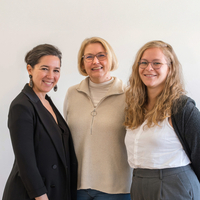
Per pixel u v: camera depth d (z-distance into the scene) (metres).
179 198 1.16
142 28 2.20
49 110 1.52
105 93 1.70
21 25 2.29
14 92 2.30
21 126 1.23
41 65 1.35
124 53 2.23
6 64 2.29
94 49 1.62
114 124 1.59
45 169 1.33
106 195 1.59
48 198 1.34
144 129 1.32
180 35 2.13
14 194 1.26
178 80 1.32
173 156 1.24
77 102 1.75
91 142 1.61
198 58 2.11
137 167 1.37
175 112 1.21
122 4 2.22
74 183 1.59
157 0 2.16
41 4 2.29
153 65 1.30
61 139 1.44
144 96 1.45
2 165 2.29
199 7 2.10
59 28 2.30
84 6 2.27
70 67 2.32
